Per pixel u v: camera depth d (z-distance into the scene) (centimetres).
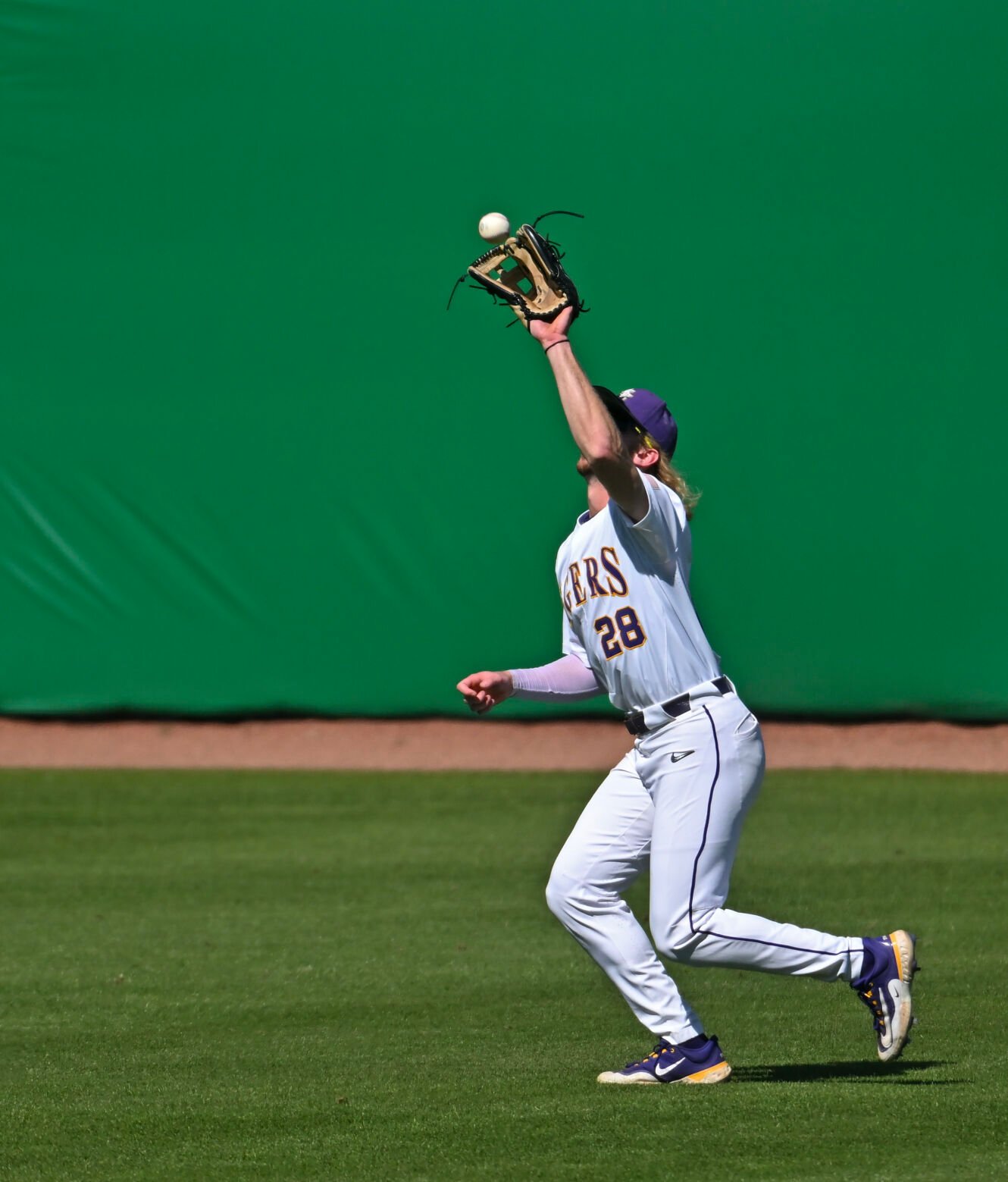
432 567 5459
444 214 5394
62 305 5500
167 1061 1725
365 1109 1430
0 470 5559
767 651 5341
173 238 5466
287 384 5472
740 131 5247
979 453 5219
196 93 5450
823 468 5281
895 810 3950
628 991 1534
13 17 5472
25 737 5406
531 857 3312
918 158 5184
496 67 5350
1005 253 5172
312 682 5519
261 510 5506
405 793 4347
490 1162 1216
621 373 5325
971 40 5153
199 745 5284
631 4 5288
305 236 5431
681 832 1477
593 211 5322
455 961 2341
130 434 5519
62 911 2786
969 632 5253
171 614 5547
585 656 1677
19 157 5488
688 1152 1229
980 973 2158
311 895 2916
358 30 5397
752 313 5275
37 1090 1571
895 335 5225
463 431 5419
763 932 1480
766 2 5219
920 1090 1441
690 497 1575
